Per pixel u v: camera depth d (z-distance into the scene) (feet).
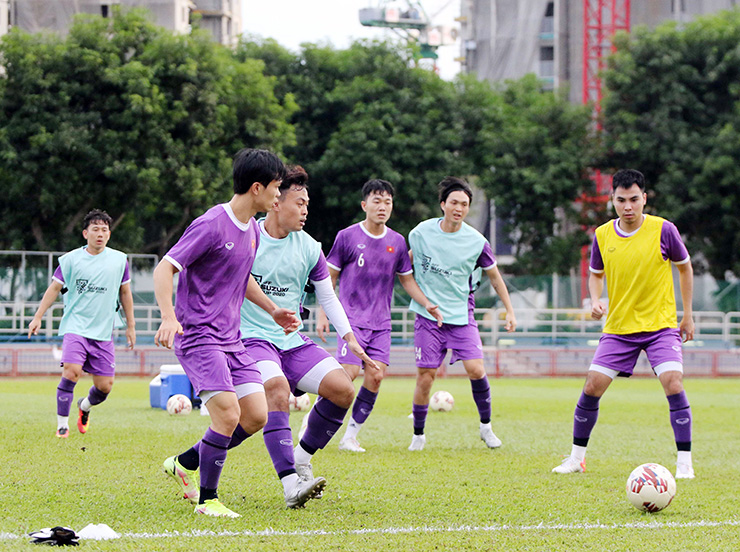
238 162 37.06
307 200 43.45
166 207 201.16
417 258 64.44
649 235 51.88
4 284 172.45
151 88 196.65
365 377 61.67
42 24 276.00
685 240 226.17
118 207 204.13
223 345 37.65
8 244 200.54
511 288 194.90
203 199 203.31
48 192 193.16
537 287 194.80
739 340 188.24
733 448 64.95
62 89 194.39
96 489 43.16
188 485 39.24
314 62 241.55
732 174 213.66
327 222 237.86
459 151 244.83
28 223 203.72
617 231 52.44
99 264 66.18
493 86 285.64
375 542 32.89
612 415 89.92
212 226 36.45
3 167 191.83
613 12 309.42
